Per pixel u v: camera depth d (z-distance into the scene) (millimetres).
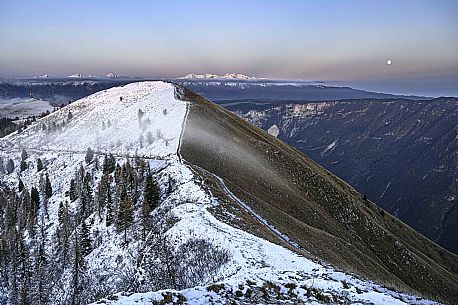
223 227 37875
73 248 59875
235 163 84000
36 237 76750
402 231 109062
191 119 111312
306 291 17797
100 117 144750
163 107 131375
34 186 107562
